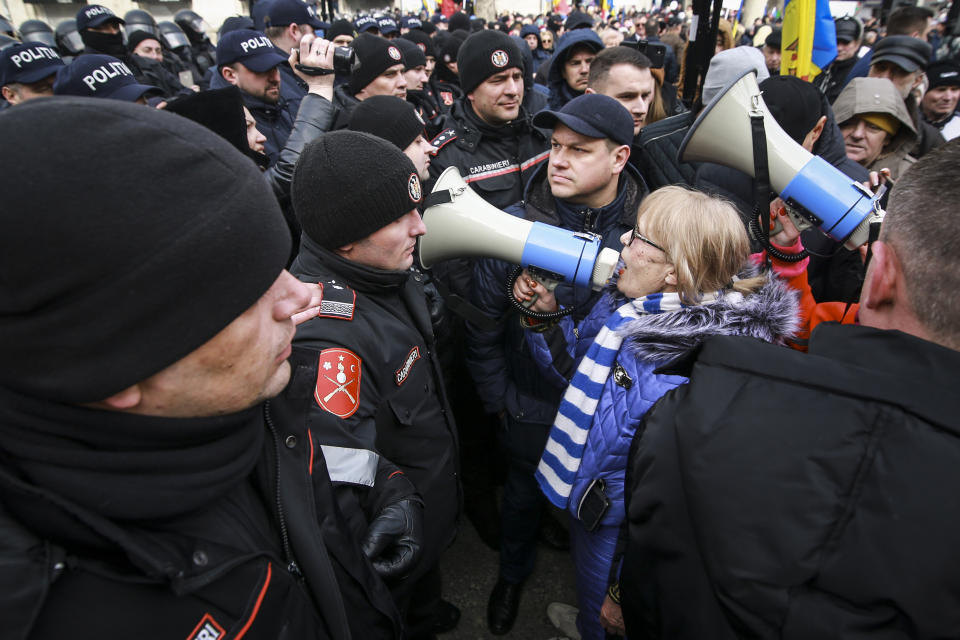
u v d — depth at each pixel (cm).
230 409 59
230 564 57
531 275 151
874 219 138
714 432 68
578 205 193
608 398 135
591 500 140
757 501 62
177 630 52
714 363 76
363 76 292
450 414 160
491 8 1563
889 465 58
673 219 127
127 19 628
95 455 49
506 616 209
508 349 195
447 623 209
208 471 57
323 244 129
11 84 317
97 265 43
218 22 1405
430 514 151
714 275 126
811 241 203
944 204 62
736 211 130
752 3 1266
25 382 45
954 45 603
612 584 134
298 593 68
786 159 145
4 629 42
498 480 263
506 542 206
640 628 90
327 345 119
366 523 112
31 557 45
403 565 109
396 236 130
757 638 60
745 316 120
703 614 71
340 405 114
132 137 44
